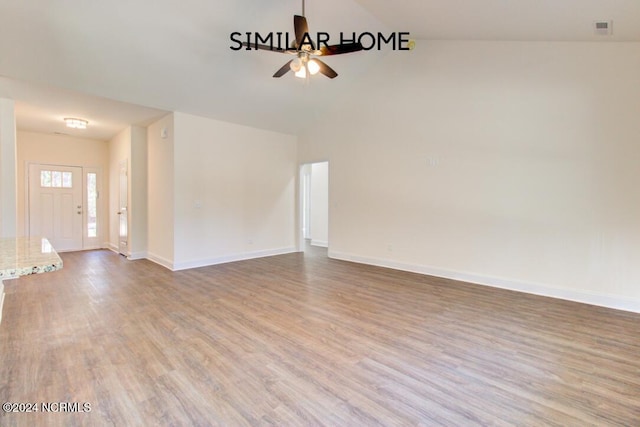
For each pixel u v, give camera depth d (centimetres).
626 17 278
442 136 459
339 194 595
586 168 351
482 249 427
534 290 386
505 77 402
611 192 338
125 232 609
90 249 689
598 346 252
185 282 430
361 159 558
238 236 580
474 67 426
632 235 328
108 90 411
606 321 301
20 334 267
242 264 549
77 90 399
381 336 269
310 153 646
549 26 328
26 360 225
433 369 219
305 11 382
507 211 405
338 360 230
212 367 219
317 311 325
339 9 393
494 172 414
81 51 345
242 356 234
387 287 413
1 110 418
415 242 493
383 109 523
